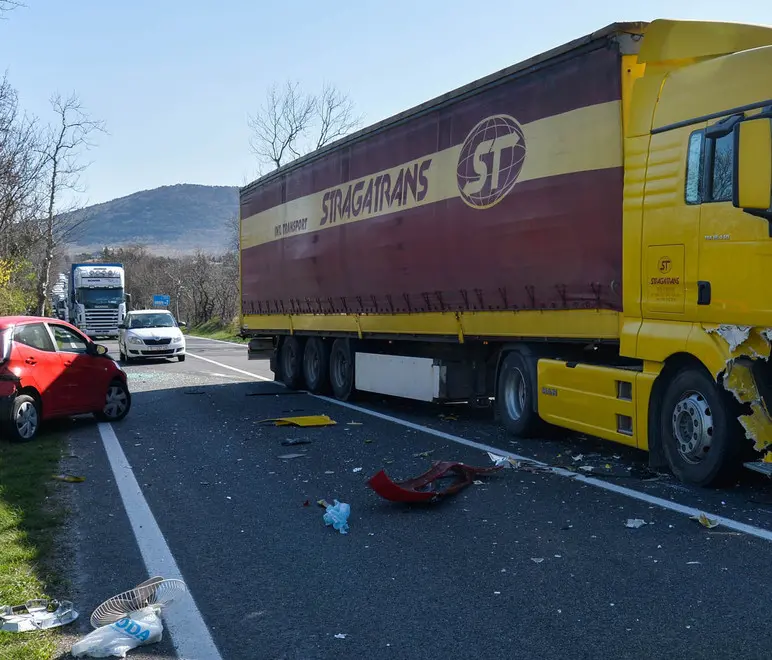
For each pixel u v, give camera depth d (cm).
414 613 463
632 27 820
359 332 1407
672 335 739
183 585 467
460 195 1091
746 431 668
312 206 1570
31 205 2934
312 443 1040
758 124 630
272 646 423
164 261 8519
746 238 662
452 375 1199
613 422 835
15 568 550
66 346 1196
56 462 936
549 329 930
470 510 683
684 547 561
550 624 439
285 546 601
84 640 415
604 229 839
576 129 878
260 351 1934
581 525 624
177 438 1112
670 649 403
